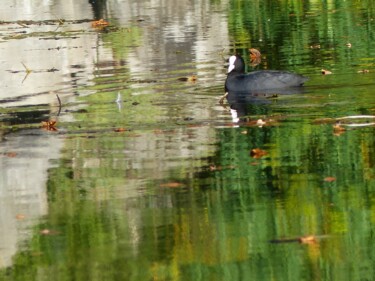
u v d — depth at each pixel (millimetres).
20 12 38688
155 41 28359
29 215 12016
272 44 26375
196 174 13297
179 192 12555
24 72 23703
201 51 25922
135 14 36312
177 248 10719
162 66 23422
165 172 13438
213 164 13727
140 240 10953
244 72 19844
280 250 10523
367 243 10586
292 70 21562
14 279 10141
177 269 10117
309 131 15375
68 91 20422
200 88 20000
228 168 13484
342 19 31109
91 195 12609
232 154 14211
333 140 14703
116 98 19281
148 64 23922
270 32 29000
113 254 10648
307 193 12258
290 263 10156
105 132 16094
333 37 26938
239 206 11898
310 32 28438
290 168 13383
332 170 13195
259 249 10586
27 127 16891
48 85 21438
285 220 11383
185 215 11688
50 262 10547
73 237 11172
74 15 37062
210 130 15867
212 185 12750
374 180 12672
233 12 35031
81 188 12914
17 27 34156
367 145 14266
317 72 20953
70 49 27438
